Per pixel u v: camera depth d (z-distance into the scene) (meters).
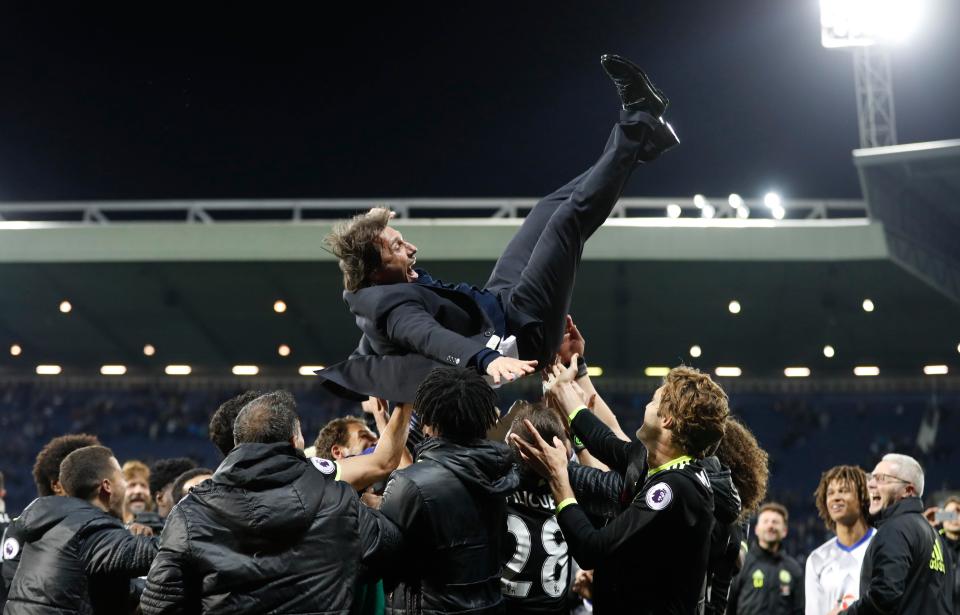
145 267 16.61
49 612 3.71
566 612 3.55
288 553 2.77
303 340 19.66
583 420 3.45
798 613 7.52
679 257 15.61
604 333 18.86
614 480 3.47
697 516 3.08
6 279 17.16
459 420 2.98
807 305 17.55
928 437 20.69
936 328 18.34
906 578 4.53
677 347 19.38
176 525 2.79
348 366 3.28
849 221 15.48
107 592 3.83
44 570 3.77
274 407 2.94
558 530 3.46
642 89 3.68
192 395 21.45
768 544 7.69
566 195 3.93
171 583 2.77
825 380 20.50
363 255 3.34
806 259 15.44
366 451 3.80
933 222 15.01
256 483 2.79
